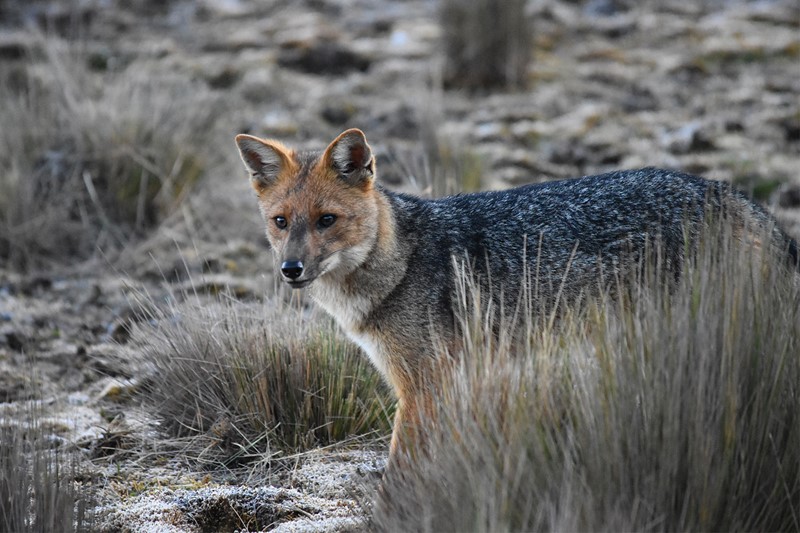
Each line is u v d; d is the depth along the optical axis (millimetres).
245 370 11711
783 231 10953
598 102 24500
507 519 7590
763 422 8008
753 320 8406
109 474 10766
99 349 14234
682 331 8219
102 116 19547
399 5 31672
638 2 31672
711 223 9844
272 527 9625
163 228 18203
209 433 11492
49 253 17828
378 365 10891
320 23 29234
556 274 10766
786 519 7957
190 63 25812
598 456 7777
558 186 11273
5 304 15828
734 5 31516
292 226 10695
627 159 21016
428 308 10602
